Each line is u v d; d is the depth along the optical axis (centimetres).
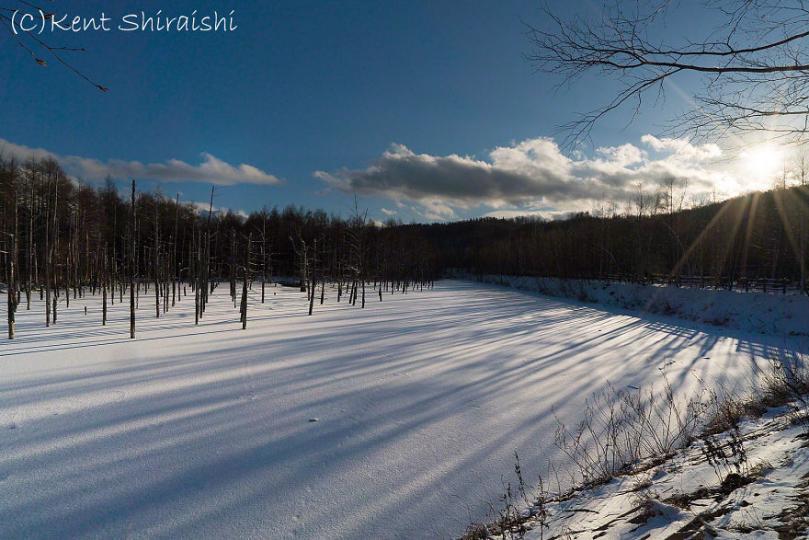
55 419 775
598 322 2528
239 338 1694
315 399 916
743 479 371
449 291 5603
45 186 2958
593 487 500
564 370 1241
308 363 1255
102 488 540
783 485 333
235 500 520
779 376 1035
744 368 1305
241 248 4419
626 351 1581
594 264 5212
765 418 685
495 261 9000
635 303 3381
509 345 1650
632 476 499
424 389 1009
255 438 705
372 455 651
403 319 2458
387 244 5459
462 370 1208
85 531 452
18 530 451
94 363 1215
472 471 603
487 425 784
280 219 6662
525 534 401
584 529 366
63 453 637
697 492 380
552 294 4850
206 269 2578
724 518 302
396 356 1377
